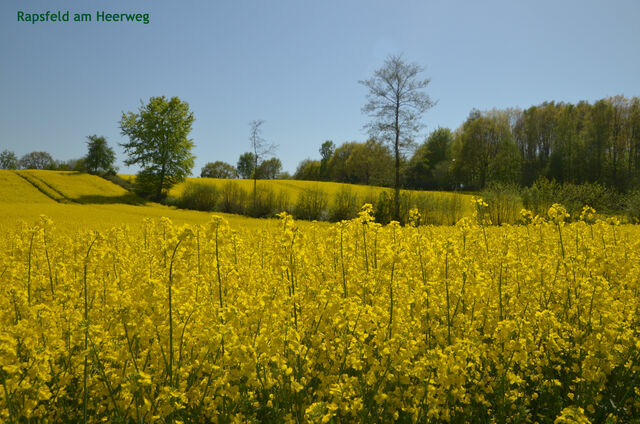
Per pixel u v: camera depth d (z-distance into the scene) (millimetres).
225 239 4387
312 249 7086
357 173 82062
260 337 3352
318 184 68938
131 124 61500
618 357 3646
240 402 3303
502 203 32344
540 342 4180
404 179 44219
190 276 4812
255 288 5203
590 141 62688
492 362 3906
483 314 4570
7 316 4074
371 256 6250
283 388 3262
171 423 3012
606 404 3736
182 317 3762
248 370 3096
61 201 50875
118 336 3777
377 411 3271
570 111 68625
